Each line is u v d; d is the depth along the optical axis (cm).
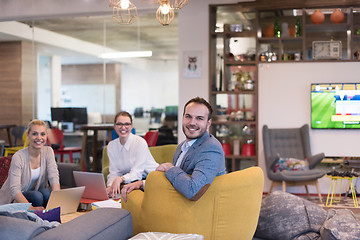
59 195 304
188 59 686
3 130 884
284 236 304
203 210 234
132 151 398
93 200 339
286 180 589
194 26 682
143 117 811
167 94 802
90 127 810
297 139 647
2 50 887
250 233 250
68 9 729
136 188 268
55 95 858
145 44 812
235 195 235
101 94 834
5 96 899
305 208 310
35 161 362
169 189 237
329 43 646
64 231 188
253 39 680
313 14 655
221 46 694
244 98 680
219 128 689
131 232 233
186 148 253
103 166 483
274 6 643
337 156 644
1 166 409
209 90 671
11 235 177
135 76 820
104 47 829
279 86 659
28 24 856
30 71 873
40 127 356
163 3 430
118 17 770
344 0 621
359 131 637
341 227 274
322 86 641
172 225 238
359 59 635
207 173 230
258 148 664
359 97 631
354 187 638
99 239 199
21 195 338
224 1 666
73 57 848
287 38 655
